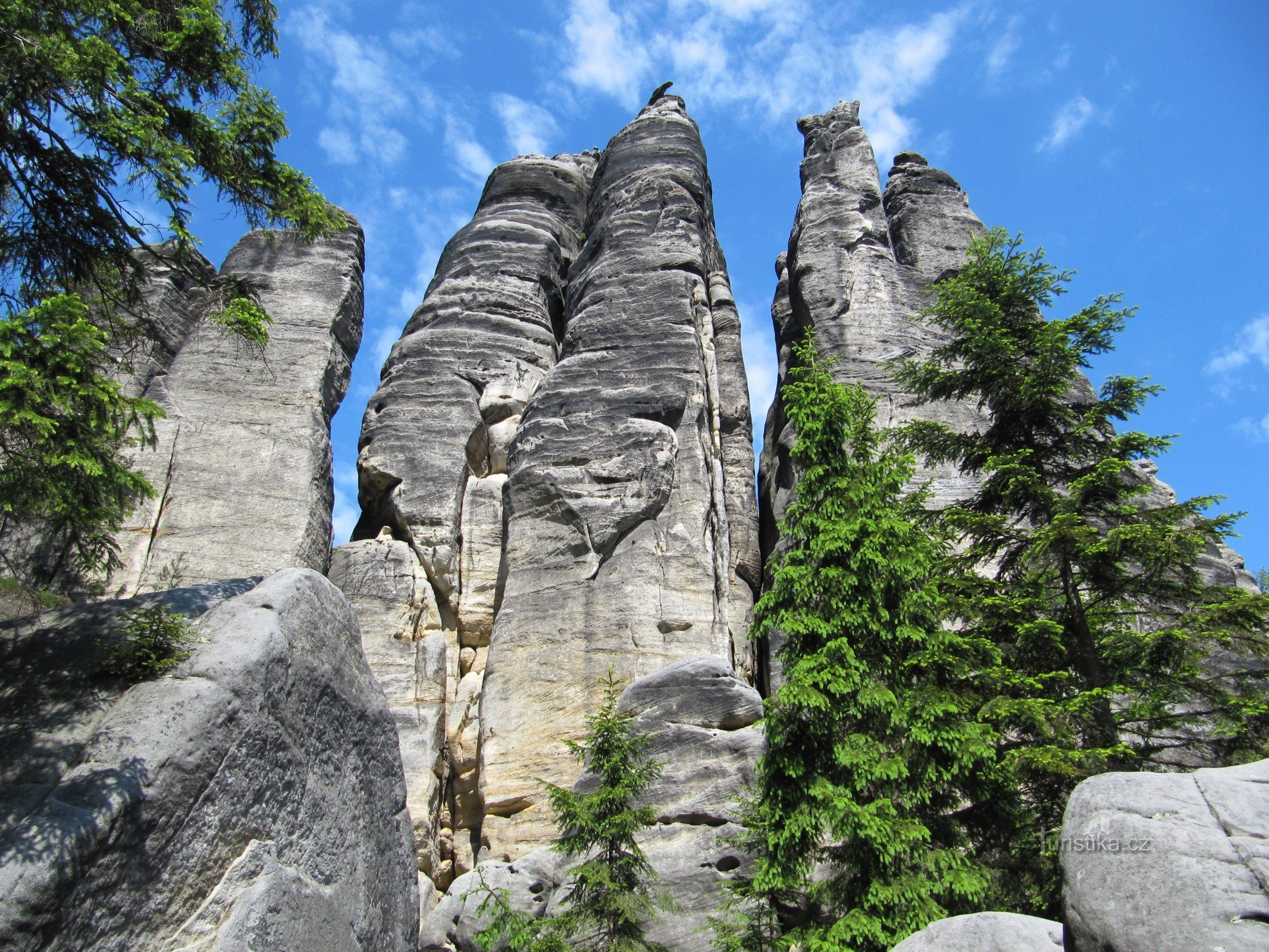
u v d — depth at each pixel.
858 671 15.96
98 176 16.08
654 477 30.14
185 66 17.00
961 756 15.34
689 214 38.94
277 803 13.39
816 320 35.34
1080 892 9.86
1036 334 21.23
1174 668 17.86
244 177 17.41
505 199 44.62
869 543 16.73
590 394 32.66
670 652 27.39
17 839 10.95
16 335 13.51
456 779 28.47
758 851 18.92
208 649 13.56
